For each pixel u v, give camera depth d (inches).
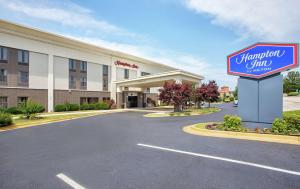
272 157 236.4
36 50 1077.8
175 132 434.6
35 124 635.5
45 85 1117.7
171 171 197.9
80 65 1317.7
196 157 242.4
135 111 1208.8
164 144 315.9
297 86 2613.2
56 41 1165.7
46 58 1128.2
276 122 362.0
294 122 350.6
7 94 966.4
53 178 185.6
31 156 261.0
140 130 470.9
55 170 206.5
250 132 370.0
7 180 182.5
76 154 266.7
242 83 423.8
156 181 174.7
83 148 299.9
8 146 321.7
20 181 179.8
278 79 384.5
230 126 408.5
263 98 398.0
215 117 768.3
